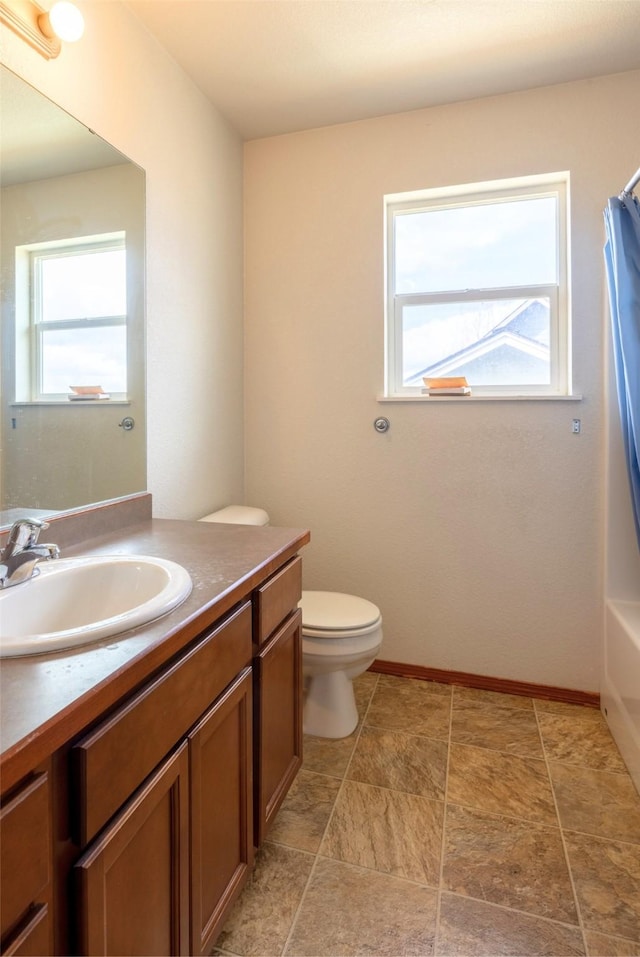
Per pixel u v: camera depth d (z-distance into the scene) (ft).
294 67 6.02
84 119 4.57
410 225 7.35
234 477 7.63
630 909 3.78
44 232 4.17
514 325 6.97
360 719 6.35
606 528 6.37
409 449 7.25
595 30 5.46
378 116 7.07
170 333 5.94
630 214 5.32
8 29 3.80
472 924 3.68
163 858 2.63
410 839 4.47
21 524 3.22
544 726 6.21
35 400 4.12
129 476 5.29
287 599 4.44
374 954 3.48
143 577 3.54
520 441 6.81
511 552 6.92
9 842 1.72
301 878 4.07
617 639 5.80
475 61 5.95
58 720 1.87
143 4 5.04
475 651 7.13
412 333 7.38
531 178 6.60
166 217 5.80
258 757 3.87
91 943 2.08
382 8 5.12
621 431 6.14
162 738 2.59
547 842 4.42
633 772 5.17
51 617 3.28
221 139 7.03
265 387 7.80
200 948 2.98
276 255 7.64
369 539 7.48
